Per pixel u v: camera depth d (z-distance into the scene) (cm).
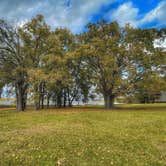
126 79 2708
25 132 1005
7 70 2778
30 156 645
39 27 2930
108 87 2950
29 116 1809
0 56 2764
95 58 2880
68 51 3166
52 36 2962
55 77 2639
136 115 1834
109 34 3027
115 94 2934
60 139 854
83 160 614
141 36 2842
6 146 755
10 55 2834
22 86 2947
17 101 2950
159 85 2655
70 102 3900
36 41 2981
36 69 2708
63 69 2816
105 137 902
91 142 816
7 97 3078
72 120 1494
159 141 852
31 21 2912
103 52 2803
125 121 1429
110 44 2812
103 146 762
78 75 3359
